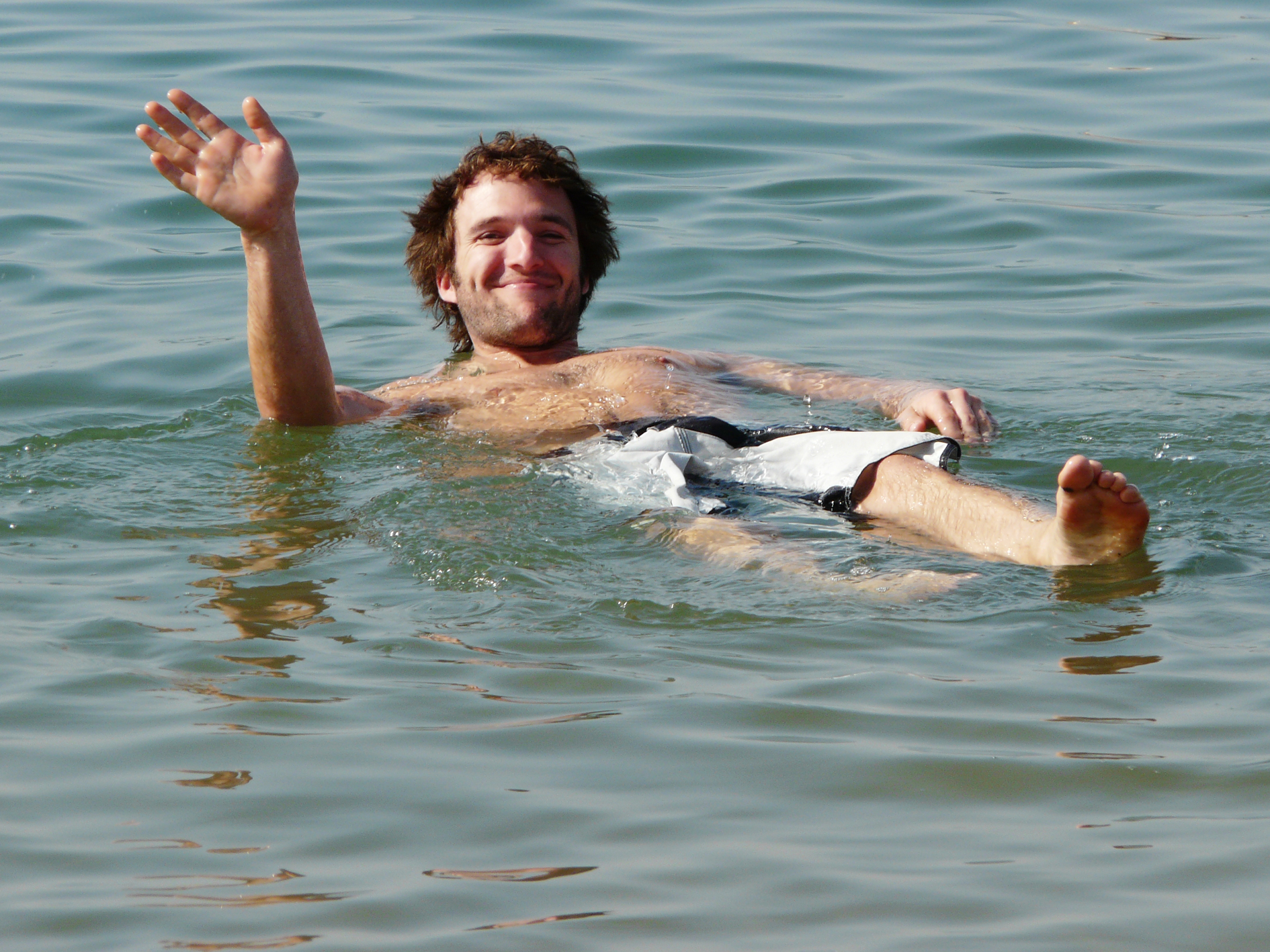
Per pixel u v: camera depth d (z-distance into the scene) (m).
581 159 32.16
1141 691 10.88
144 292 25.47
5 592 13.06
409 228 28.50
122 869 8.64
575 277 21.36
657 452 16.55
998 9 45.28
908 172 32.03
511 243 20.88
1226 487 16.36
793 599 12.85
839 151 33.25
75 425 19.19
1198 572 13.43
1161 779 9.57
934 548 14.29
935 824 9.09
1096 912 8.09
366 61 38.69
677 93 36.72
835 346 23.52
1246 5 45.38
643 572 13.59
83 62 38.19
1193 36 41.72
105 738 10.26
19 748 10.10
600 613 12.55
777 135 34.06
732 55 39.91
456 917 8.11
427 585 13.22
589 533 14.60
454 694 10.94
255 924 8.05
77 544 14.42
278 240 17.28
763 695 10.90
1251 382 20.94
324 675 11.30
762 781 9.64
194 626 12.28
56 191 29.91
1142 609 12.55
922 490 15.05
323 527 14.92
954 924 8.00
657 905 8.21
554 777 9.70
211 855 8.79
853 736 10.23
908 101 36.44
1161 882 8.38
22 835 9.02
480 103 35.44
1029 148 33.44
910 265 27.50
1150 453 17.64
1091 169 32.06
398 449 17.59
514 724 10.45
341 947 7.84
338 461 17.17
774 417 19.22
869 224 29.36
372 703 10.78
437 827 9.09
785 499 15.87
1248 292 25.52
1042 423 19.08
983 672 11.29
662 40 41.41
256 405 19.58
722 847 8.84
